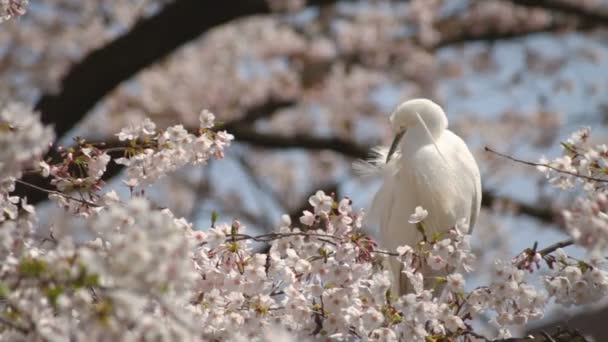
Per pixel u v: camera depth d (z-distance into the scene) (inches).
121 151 295.0
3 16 282.5
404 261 260.7
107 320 165.2
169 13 598.2
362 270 249.3
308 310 247.8
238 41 878.4
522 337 269.4
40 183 362.6
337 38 937.5
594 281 250.7
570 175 261.7
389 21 912.3
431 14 911.7
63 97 586.2
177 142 261.7
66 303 173.9
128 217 197.5
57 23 756.6
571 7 795.4
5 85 633.0
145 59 596.4
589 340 274.8
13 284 184.5
